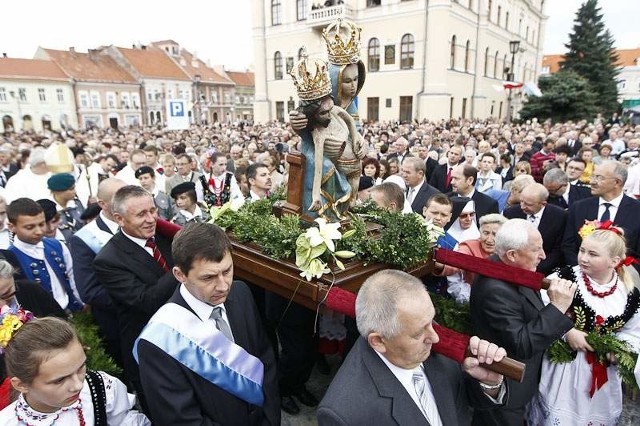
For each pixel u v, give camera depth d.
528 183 4.44
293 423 3.06
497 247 2.51
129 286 2.63
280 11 32.59
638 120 29.75
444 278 3.55
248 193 6.23
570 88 25.98
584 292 2.68
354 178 3.01
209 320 2.07
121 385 2.03
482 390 1.89
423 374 1.82
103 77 48.12
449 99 28.30
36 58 47.50
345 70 2.90
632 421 2.92
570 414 2.62
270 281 2.67
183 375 1.90
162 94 52.94
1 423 1.68
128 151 10.28
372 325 1.58
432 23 26.72
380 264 2.70
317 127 2.83
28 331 1.61
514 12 38.97
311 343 3.20
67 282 3.57
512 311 2.31
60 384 1.61
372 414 1.58
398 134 15.80
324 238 2.42
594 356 2.55
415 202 5.27
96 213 3.88
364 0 29.34
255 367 2.06
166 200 5.62
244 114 67.25
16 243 3.31
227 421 1.97
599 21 34.12
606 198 4.11
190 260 1.85
